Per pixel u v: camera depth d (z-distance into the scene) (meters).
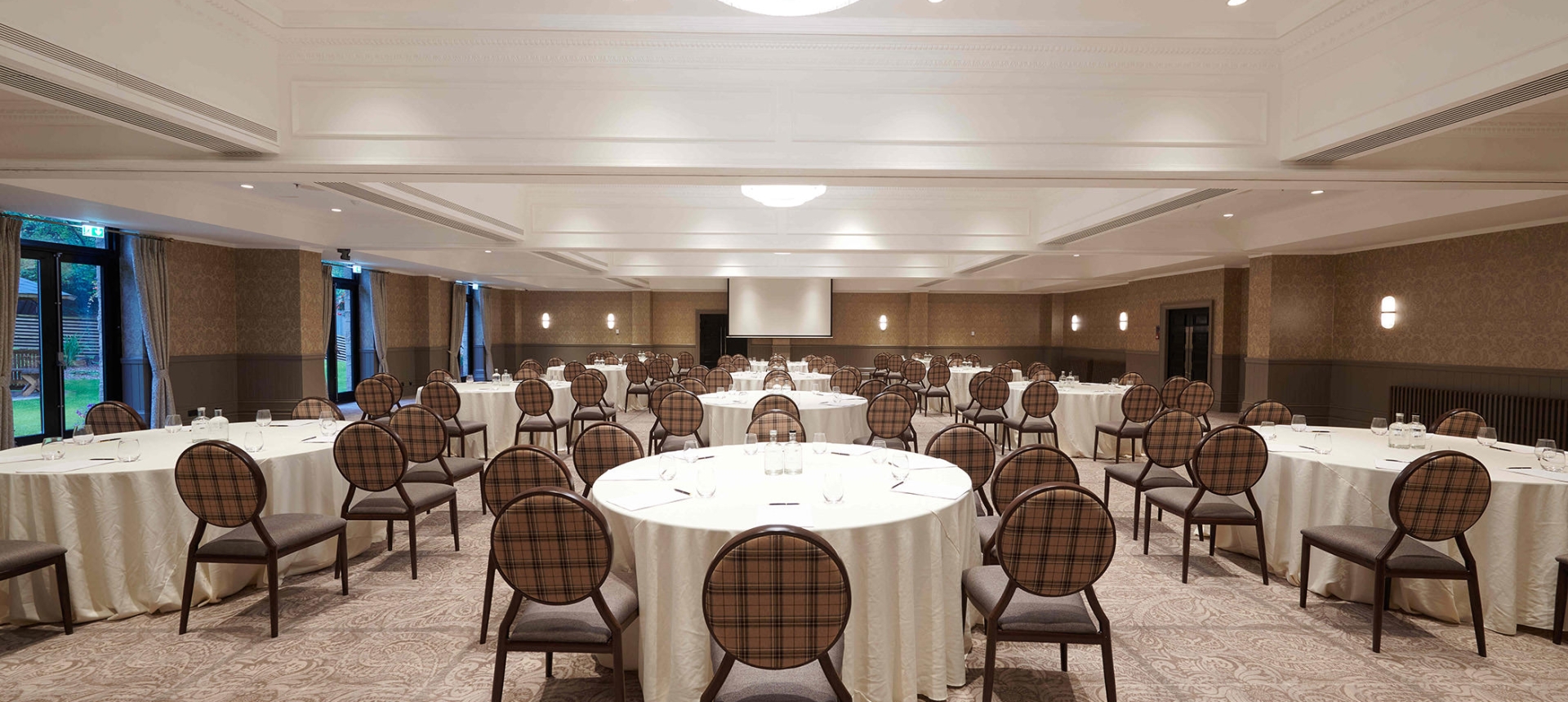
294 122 4.22
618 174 4.50
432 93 4.23
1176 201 6.14
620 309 19.41
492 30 4.16
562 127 4.25
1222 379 11.93
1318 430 4.98
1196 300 12.67
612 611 2.52
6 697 2.82
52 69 2.98
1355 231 8.06
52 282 7.70
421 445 4.75
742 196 8.65
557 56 4.25
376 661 3.14
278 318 9.66
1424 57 3.45
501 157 4.24
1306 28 4.01
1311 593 3.95
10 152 4.17
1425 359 8.62
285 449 4.18
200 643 3.30
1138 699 2.84
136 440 4.41
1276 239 9.13
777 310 17.14
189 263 8.98
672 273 13.65
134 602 3.59
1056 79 4.33
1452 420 5.04
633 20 4.09
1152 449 4.79
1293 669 3.08
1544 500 3.37
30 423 7.55
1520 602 3.43
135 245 8.21
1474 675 3.03
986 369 13.21
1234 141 4.35
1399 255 8.98
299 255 9.66
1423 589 3.58
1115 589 4.02
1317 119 4.09
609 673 3.04
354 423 3.93
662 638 2.58
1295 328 10.03
